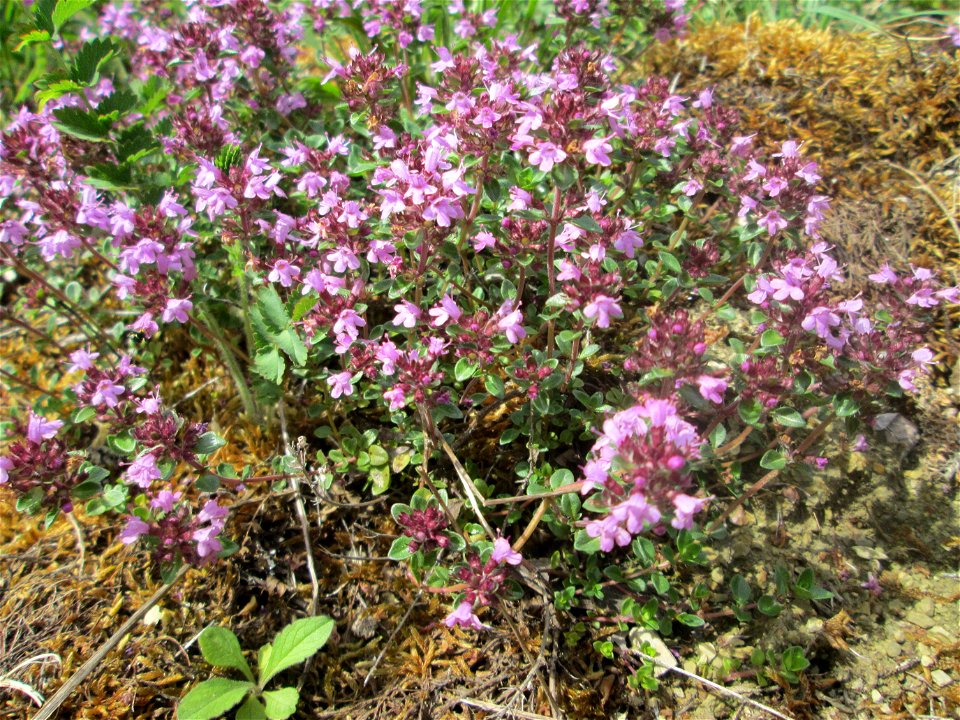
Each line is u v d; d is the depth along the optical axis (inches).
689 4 9.1
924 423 6.1
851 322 5.1
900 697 5.0
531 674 5.0
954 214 7.0
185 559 4.9
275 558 5.7
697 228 7.2
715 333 6.6
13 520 5.9
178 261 5.3
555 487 5.1
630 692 5.1
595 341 6.5
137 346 6.7
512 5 8.2
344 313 5.2
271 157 7.1
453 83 5.6
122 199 6.2
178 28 6.9
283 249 5.8
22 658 5.2
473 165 5.3
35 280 6.1
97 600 5.5
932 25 8.8
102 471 5.1
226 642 5.0
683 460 4.0
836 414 5.1
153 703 5.0
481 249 5.8
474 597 4.7
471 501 5.4
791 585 5.4
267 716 4.8
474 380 5.9
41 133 5.8
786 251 6.0
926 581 5.5
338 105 6.1
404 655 5.3
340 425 6.3
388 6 6.9
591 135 4.9
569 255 5.8
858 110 7.8
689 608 5.4
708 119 6.7
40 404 6.4
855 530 5.7
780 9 9.5
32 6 6.3
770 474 5.2
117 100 6.1
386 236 5.7
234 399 6.7
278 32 7.0
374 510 6.0
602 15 7.1
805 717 5.0
